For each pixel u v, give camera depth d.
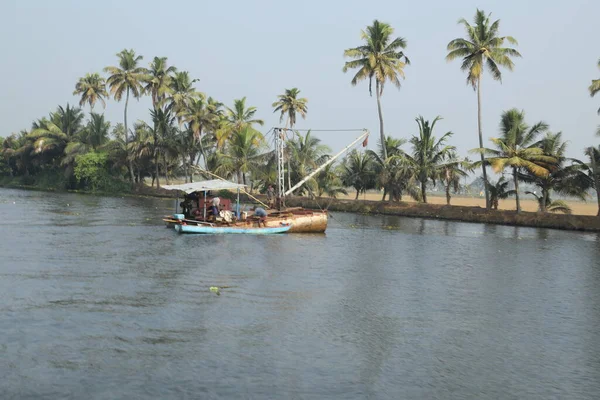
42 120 102.56
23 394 11.27
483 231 45.97
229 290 20.77
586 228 47.84
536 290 23.00
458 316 18.47
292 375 12.83
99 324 15.88
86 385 11.82
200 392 11.73
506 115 51.91
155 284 21.25
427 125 58.81
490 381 13.01
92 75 96.38
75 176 93.88
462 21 52.75
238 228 38.12
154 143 80.25
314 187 66.94
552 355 14.95
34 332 14.93
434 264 28.66
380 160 61.72
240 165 69.50
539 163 49.69
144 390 11.70
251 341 15.00
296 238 37.66
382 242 37.06
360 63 60.03
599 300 21.47
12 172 115.88
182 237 35.41
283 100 78.94
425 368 13.63
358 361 13.89
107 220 44.41
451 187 60.88
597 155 48.97
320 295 20.67
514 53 52.44
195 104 75.19
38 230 36.12
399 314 18.41
